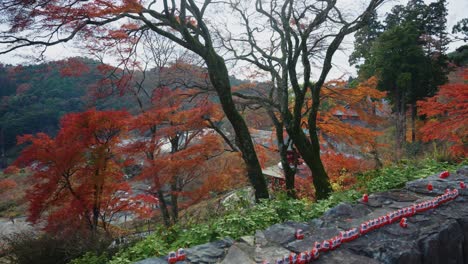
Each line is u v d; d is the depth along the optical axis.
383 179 6.19
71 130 8.96
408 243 3.34
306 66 8.77
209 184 10.08
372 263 3.04
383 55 20.81
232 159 11.12
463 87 10.02
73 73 9.13
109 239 7.15
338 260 3.10
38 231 10.55
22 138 9.10
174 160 9.69
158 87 11.23
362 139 11.12
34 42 6.48
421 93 20.73
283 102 9.36
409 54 19.58
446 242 3.65
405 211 4.06
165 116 10.19
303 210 5.07
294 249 3.39
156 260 3.27
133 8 6.67
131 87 11.48
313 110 9.18
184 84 10.54
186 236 4.25
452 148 10.38
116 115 9.18
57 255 7.47
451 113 10.98
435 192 5.01
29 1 5.71
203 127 10.70
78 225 8.55
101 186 9.25
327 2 8.43
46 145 8.88
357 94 10.43
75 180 9.28
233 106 8.65
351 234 3.52
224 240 3.70
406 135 22.66
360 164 11.98
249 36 9.94
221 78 8.36
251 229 4.27
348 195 5.34
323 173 9.17
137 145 9.89
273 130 13.36
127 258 4.06
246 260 3.21
